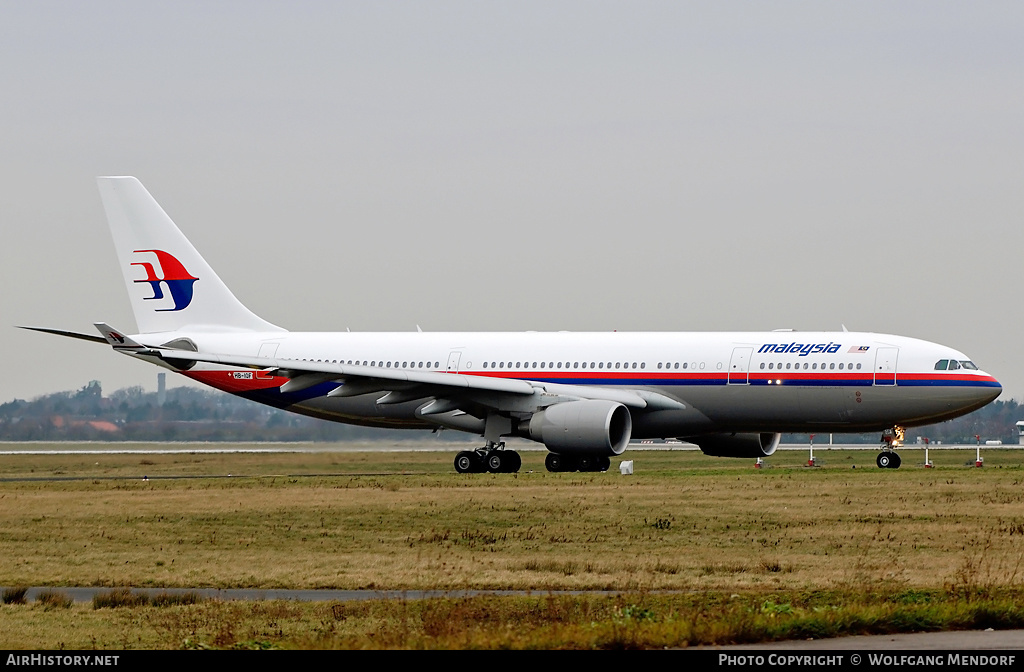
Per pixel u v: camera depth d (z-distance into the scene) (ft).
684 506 231.50
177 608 142.92
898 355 320.91
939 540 186.29
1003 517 209.56
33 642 124.26
